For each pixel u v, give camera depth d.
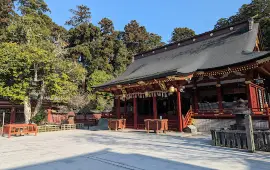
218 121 16.41
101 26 49.78
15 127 16.47
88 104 33.34
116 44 48.25
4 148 10.54
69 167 6.55
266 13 40.12
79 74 22.97
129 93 21.05
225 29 22.81
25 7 43.53
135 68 28.44
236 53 17.91
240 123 10.50
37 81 19.86
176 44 27.02
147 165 6.59
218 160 7.11
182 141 11.89
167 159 7.41
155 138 13.45
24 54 17.58
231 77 17.41
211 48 21.92
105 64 43.16
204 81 19.38
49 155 8.55
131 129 19.75
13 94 18.02
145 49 55.06
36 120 20.92
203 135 14.66
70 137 15.34
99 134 16.95
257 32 20.41
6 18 36.72
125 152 8.89
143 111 27.42
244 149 8.87
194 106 19.92
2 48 18.59
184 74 15.05
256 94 17.97
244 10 45.00
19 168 6.53
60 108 28.95
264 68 17.52
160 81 16.61
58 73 21.38
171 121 17.73
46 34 30.00
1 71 17.27
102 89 22.47
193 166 6.36
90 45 44.44
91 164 6.88
